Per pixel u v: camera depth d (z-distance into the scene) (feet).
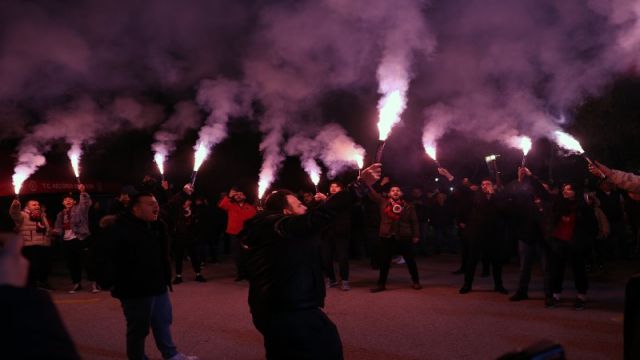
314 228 12.57
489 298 31.76
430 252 56.24
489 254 33.01
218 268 48.98
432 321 26.50
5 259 7.90
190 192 24.86
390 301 31.55
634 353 11.55
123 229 18.52
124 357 22.08
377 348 22.34
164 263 19.63
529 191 30.76
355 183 12.58
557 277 28.99
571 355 20.81
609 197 44.50
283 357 13.33
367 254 54.29
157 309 19.63
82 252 38.24
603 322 25.63
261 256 13.67
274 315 13.37
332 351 13.44
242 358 21.63
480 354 21.27
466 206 40.60
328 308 30.07
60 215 39.32
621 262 45.34
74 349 7.48
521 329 24.64
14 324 7.18
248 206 40.93
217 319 28.07
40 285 39.27
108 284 18.19
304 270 13.51
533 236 30.42
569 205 28.32
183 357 20.17
